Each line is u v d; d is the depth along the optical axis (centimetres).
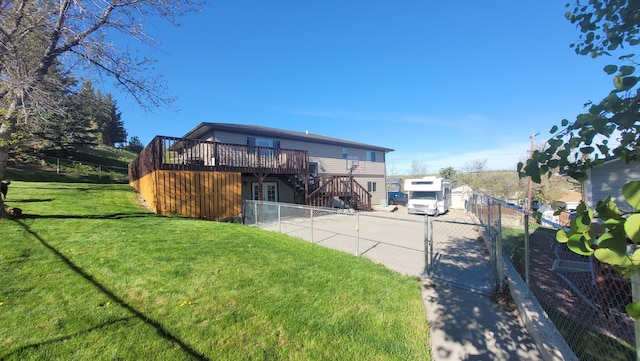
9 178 1839
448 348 302
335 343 295
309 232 1016
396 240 897
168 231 725
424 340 309
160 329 302
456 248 793
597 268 448
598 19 145
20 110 606
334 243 838
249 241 697
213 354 268
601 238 99
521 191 2714
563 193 2361
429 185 1838
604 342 333
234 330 309
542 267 645
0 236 549
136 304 352
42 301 342
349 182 1959
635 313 93
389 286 457
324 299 396
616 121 109
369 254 705
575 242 108
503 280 489
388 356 278
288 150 1588
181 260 514
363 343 297
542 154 135
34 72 637
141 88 762
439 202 1841
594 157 131
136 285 403
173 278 436
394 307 382
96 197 1114
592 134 120
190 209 1133
